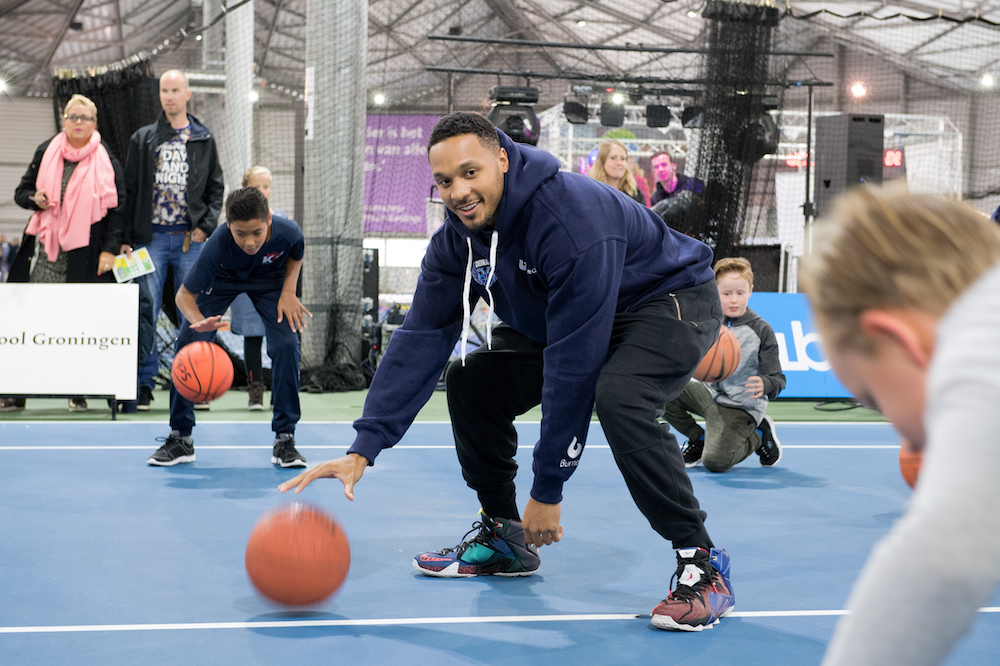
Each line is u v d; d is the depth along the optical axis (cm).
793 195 1409
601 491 439
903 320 68
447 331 273
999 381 60
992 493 59
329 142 912
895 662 61
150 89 882
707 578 246
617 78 1322
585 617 254
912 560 61
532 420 725
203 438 588
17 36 2289
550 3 2208
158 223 693
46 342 648
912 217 69
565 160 1595
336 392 891
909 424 71
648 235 258
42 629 236
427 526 361
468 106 2531
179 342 486
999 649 227
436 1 2272
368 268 1016
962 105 2319
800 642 234
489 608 261
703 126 834
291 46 2345
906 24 1950
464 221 243
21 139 2548
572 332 237
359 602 265
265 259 462
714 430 495
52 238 692
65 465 479
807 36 2127
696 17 2053
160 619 245
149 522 357
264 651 222
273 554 239
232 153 1210
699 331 254
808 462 538
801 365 769
